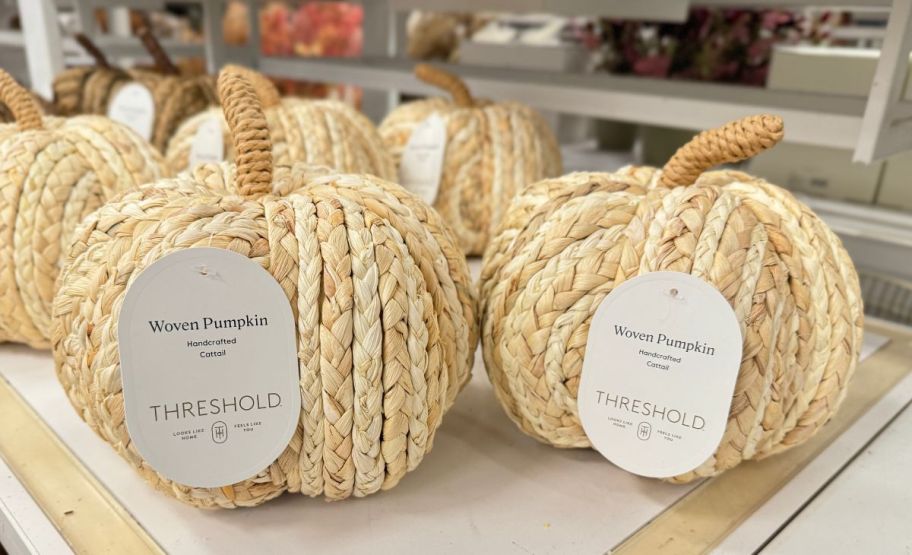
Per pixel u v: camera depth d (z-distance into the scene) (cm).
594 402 58
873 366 85
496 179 108
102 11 226
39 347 81
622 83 118
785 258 57
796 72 122
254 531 55
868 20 164
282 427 52
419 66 114
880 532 57
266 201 55
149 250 51
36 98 121
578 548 54
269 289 50
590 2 116
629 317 56
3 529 57
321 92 239
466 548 54
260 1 194
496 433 70
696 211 56
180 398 51
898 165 113
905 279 124
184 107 125
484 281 69
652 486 62
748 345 54
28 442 65
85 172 78
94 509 57
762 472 64
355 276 51
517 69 148
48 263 75
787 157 125
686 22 147
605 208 59
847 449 68
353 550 54
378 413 53
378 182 64
